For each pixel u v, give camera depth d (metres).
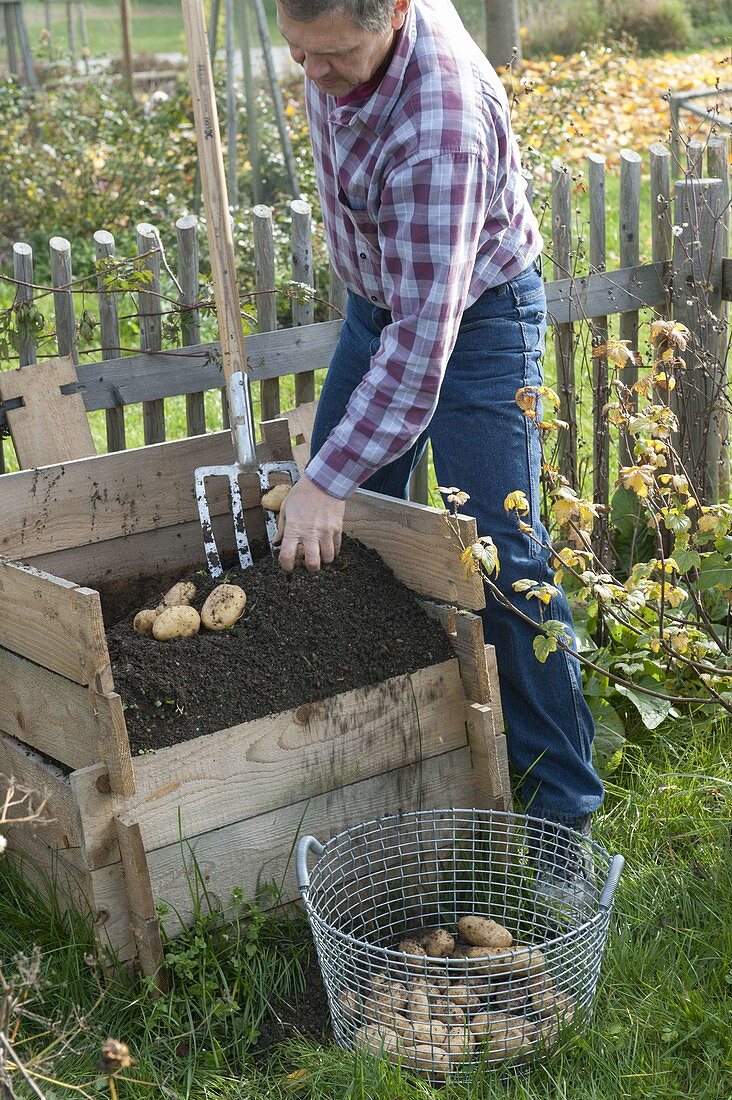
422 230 2.17
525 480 2.60
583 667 3.16
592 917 2.34
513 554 2.58
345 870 2.45
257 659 2.38
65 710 2.24
